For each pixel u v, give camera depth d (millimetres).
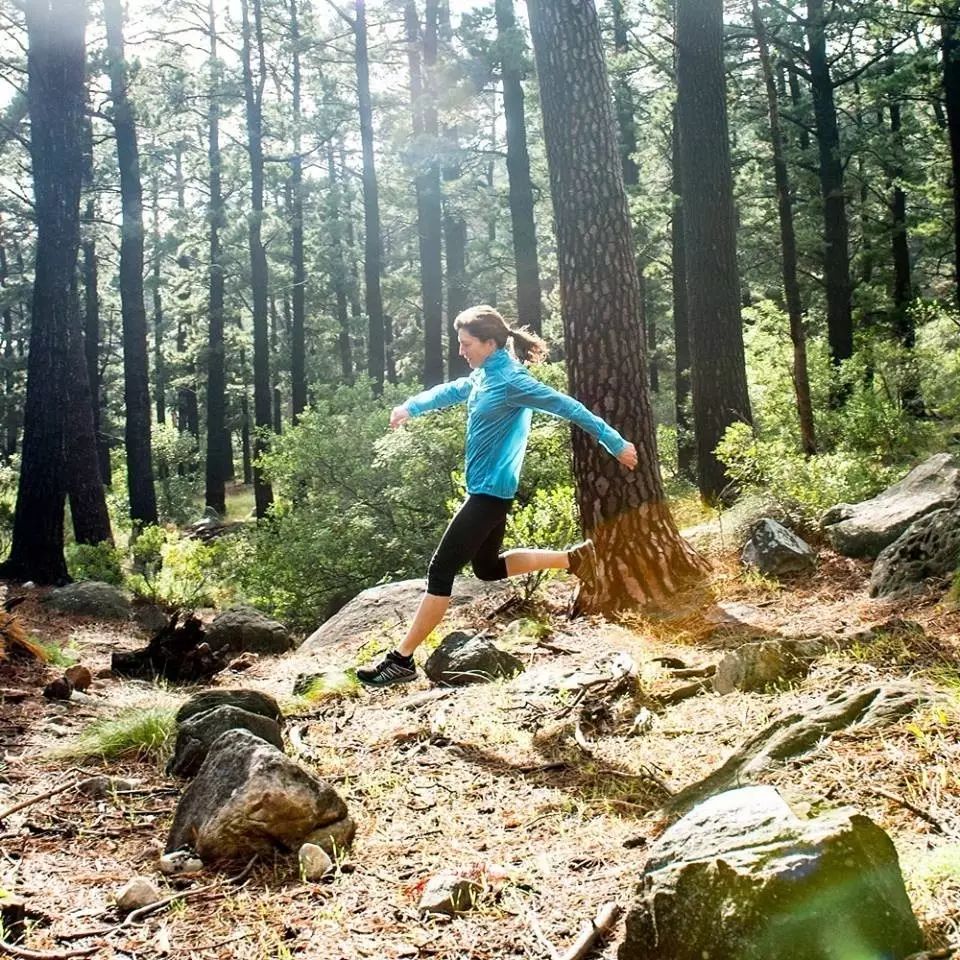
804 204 22984
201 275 31500
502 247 26766
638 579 7051
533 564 5051
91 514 16969
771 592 6977
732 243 11984
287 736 5000
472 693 5473
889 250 24938
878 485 9172
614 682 5152
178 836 3555
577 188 7234
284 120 27828
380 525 13000
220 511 30438
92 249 30750
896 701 3641
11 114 21328
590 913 2779
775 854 2311
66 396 13039
